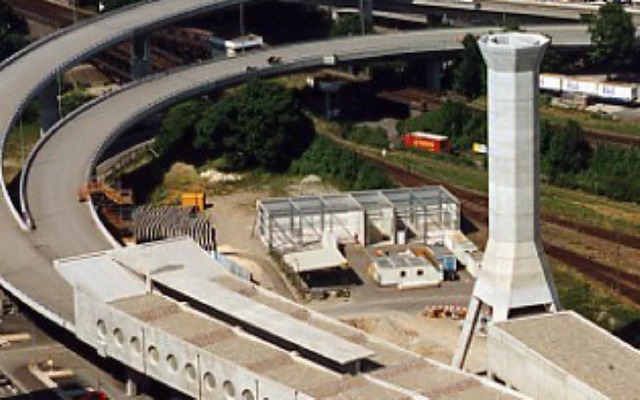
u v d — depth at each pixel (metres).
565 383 189.50
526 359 198.12
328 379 190.50
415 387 189.88
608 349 197.38
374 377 191.88
